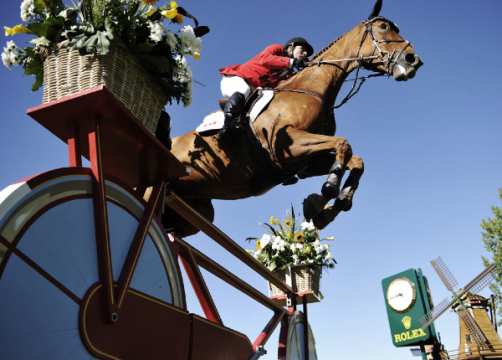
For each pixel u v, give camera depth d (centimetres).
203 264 358
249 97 397
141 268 253
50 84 232
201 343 279
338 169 358
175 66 266
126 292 229
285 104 393
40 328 187
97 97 218
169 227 404
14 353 176
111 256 234
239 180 384
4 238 183
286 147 371
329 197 362
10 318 178
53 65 233
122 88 235
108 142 252
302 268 573
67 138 243
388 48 425
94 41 223
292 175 392
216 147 379
